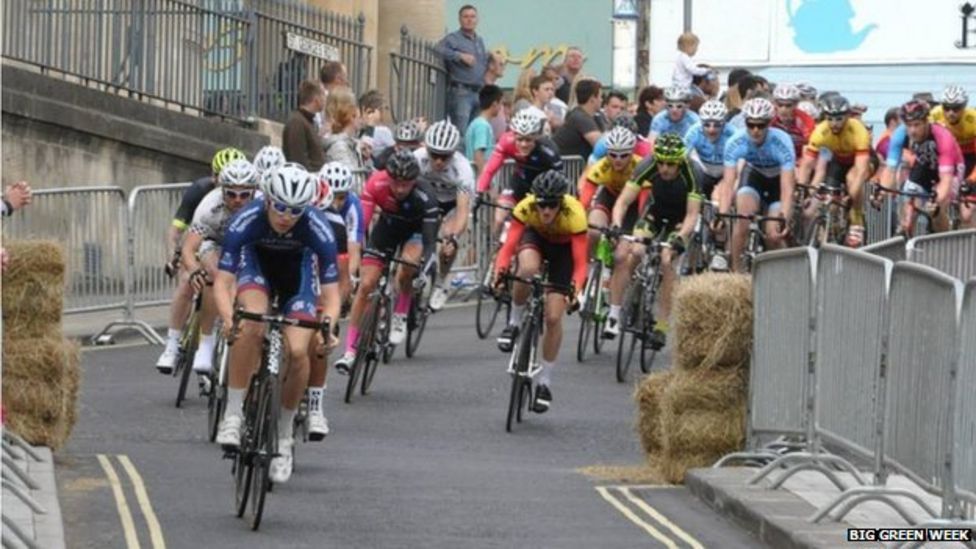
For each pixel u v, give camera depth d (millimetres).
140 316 39562
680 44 51344
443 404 31984
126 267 38500
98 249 38156
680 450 25578
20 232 37000
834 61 59312
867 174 42031
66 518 21969
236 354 22656
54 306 25578
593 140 45188
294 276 23281
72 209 37781
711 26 60062
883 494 21281
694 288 25391
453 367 35500
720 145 40031
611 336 35375
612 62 69625
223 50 46750
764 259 25156
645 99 46531
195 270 28406
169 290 39312
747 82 47688
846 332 22891
